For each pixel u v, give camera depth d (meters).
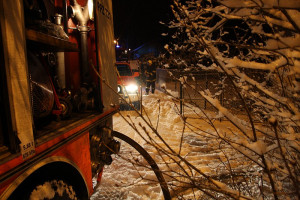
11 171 1.15
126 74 9.75
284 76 1.50
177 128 6.73
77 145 2.02
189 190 3.25
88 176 2.23
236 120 1.22
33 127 1.43
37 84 1.83
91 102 2.67
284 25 0.98
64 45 2.10
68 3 3.11
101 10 2.72
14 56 1.20
